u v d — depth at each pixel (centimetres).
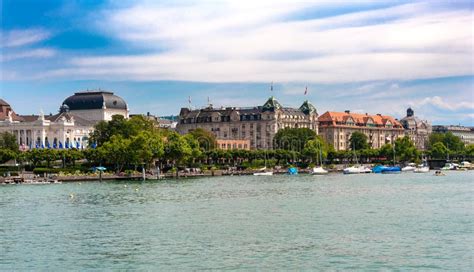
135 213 14250
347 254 9288
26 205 16288
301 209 14800
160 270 8444
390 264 8688
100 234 11225
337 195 18962
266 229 11562
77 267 8706
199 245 10025
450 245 9906
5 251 9788
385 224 12144
